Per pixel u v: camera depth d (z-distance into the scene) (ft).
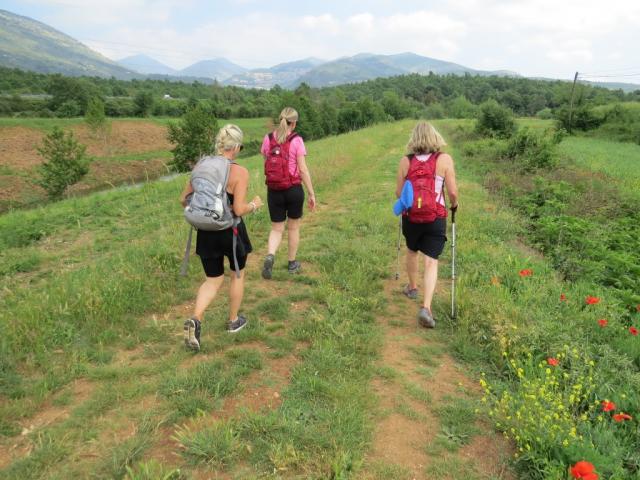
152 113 250.16
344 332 13.57
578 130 184.75
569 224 25.66
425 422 10.21
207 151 100.89
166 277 17.56
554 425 9.11
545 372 11.64
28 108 222.48
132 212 32.76
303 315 15.06
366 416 10.09
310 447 9.01
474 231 25.23
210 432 9.07
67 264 21.62
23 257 22.20
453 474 8.70
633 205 36.42
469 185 41.16
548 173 50.52
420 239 14.89
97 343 12.97
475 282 18.11
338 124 204.54
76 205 37.29
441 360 12.92
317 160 50.52
